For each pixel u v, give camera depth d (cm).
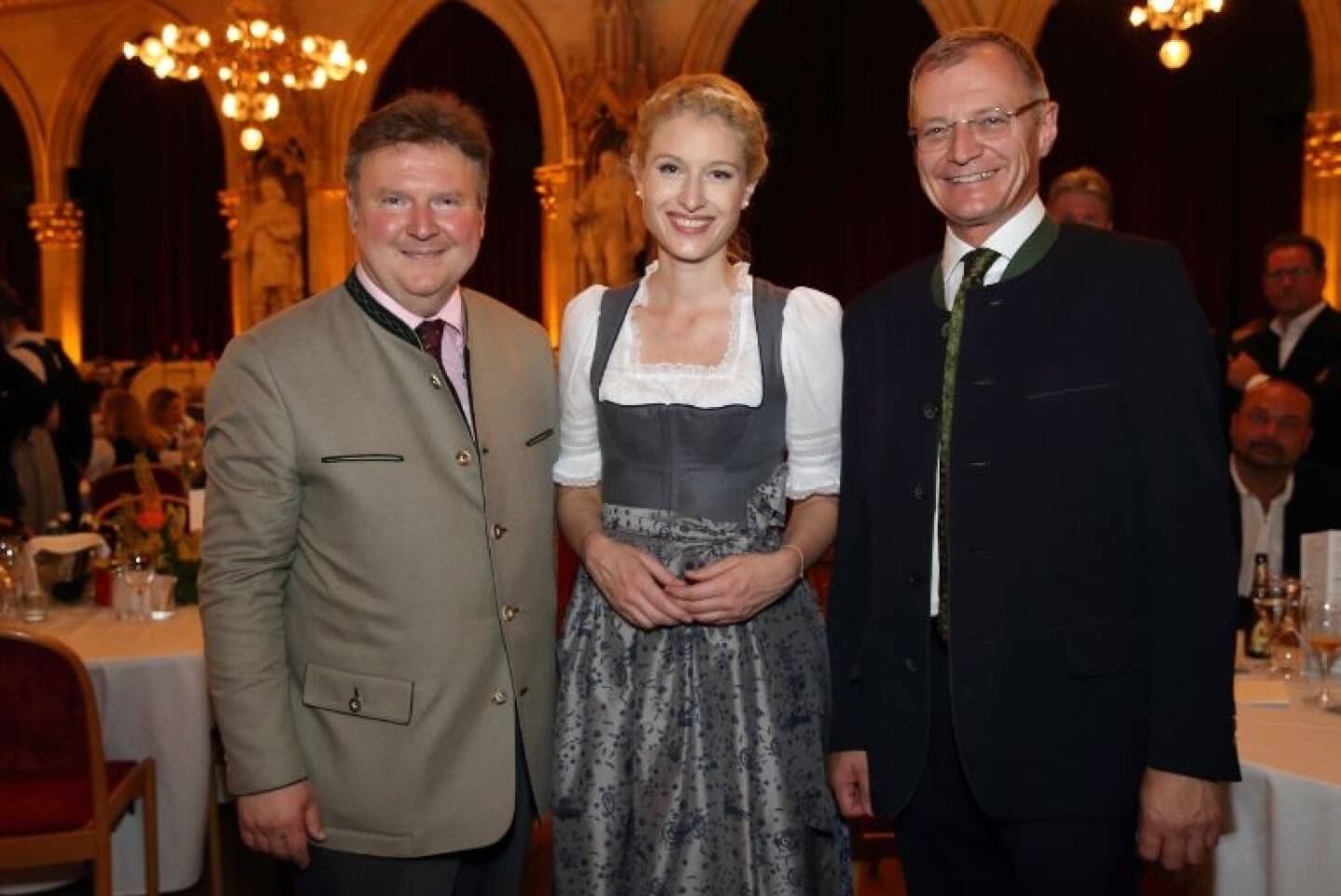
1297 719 241
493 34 1172
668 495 209
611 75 1070
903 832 209
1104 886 184
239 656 194
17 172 1390
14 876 341
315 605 200
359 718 197
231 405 197
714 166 202
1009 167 187
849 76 1059
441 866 203
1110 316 183
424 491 198
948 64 189
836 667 212
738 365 207
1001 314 189
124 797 310
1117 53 954
